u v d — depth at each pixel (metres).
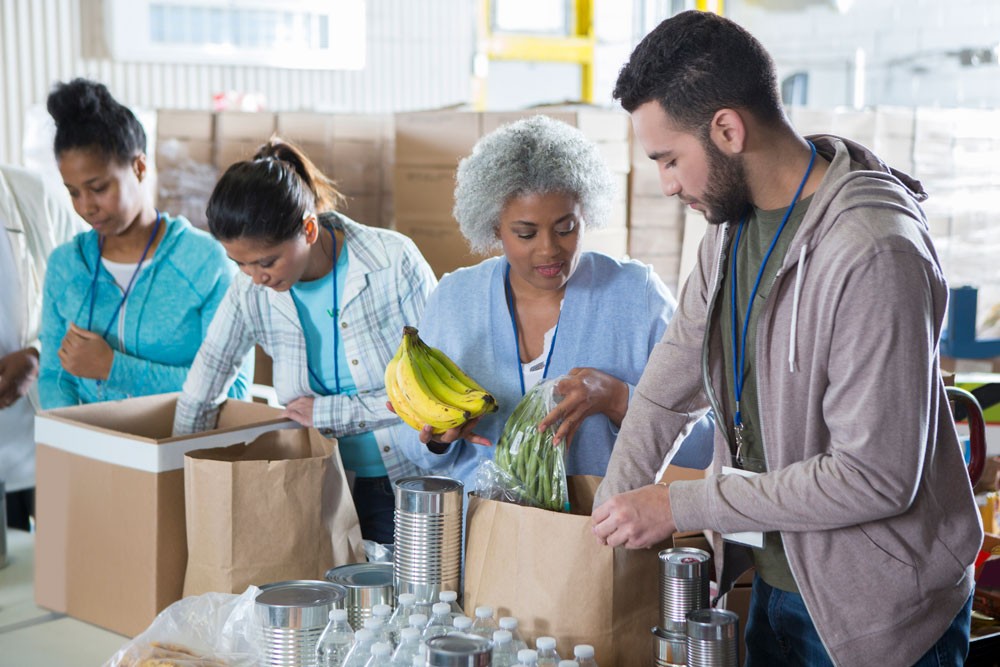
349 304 2.13
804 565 1.40
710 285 1.58
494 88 6.02
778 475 1.36
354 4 5.57
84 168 2.33
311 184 2.14
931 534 1.38
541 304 1.87
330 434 2.09
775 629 1.55
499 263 1.90
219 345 2.17
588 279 1.85
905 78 4.79
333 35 5.55
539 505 1.63
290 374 2.19
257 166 1.97
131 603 1.87
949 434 1.44
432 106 5.96
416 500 1.52
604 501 1.60
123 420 2.18
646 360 1.82
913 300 1.26
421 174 3.23
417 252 2.20
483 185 1.72
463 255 3.16
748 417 1.53
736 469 1.51
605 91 6.21
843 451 1.30
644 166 3.08
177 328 2.46
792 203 1.42
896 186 1.35
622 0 6.08
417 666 1.25
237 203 1.94
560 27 6.15
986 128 3.37
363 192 3.72
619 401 1.74
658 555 1.50
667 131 1.39
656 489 1.43
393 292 2.14
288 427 2.04
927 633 1.39
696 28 1.36
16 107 4.74
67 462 1.96
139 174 2.44
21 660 1.78
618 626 1.47
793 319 1.37
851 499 1.29
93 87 2.34
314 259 2.12
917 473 1.29
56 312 2.56
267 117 3.58
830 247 1.32
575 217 1.74
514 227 1.72
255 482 1.71
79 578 1.96
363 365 2.15
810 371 1.37
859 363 1.28
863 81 4.91
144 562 1.84
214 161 3.56
